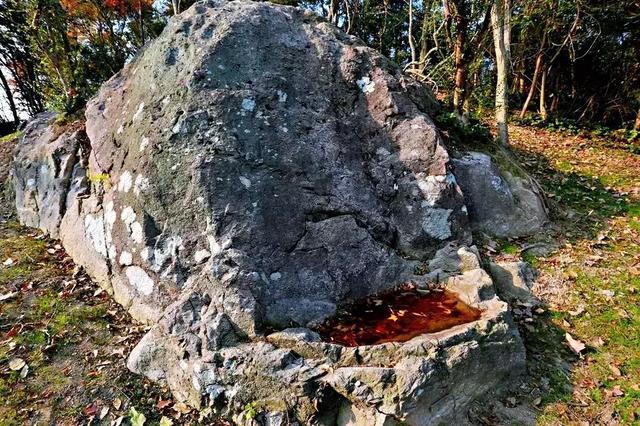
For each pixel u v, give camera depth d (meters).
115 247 4.45
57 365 3.62
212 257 3.77
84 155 5.65
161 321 3.61
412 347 3.05
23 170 6.32
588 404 3.22
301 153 4.59
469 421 3.09
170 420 3.16
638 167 8.51
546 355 3.67
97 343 3.87
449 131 6.09
